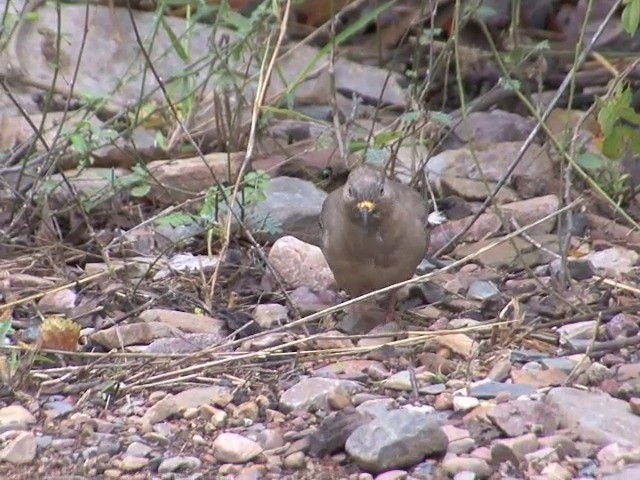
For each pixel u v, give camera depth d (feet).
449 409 28.35
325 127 44.98
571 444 26.25
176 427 28.25
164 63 51.31
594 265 37.83
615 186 42.11
